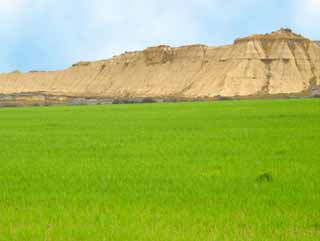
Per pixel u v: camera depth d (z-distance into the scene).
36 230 15.29
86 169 25.67
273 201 18.31
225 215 16.61
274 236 14.55
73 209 17.66
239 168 25.09
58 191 20.64
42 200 19.14
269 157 28.55
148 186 21.11
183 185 21.19
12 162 28.80
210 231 15.09
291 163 26.19
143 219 16.23
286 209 17.30
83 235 14.82
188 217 16.48
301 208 17.39
